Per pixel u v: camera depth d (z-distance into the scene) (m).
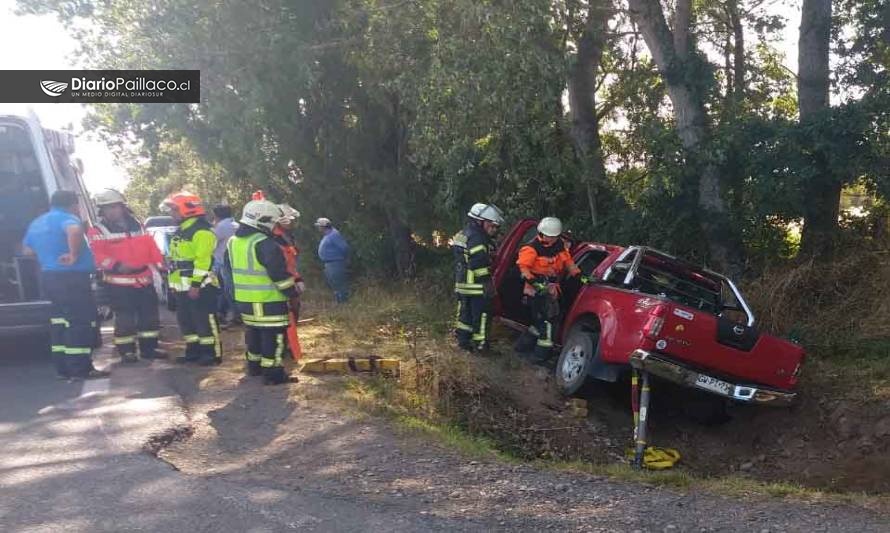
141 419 6.13
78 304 7.47
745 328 6.79
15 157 8.87
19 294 8.27
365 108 14.16
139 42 12.12
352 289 14.52
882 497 4.99
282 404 6.68
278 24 11.80
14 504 4.42
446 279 13.42
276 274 7.12
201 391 7.09
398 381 7.71
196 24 11.62
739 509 4.66
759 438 7.48
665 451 7.12
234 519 4.27
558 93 11.15
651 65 13.24
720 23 13.12
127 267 8.25
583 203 13.09
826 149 9.76
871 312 9.32
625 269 7.94
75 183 10.27
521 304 9.50
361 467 5.23
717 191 10.75
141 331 8.48
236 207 17.39
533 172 12.25
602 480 5.27
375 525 4.24
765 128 10.29
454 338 9.82
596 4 11.95
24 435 5.71
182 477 4.92
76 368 7.50
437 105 10.96
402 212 14.27
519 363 8.68
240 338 9.88
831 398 7.46
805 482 6.59
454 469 5.28
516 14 10.22
